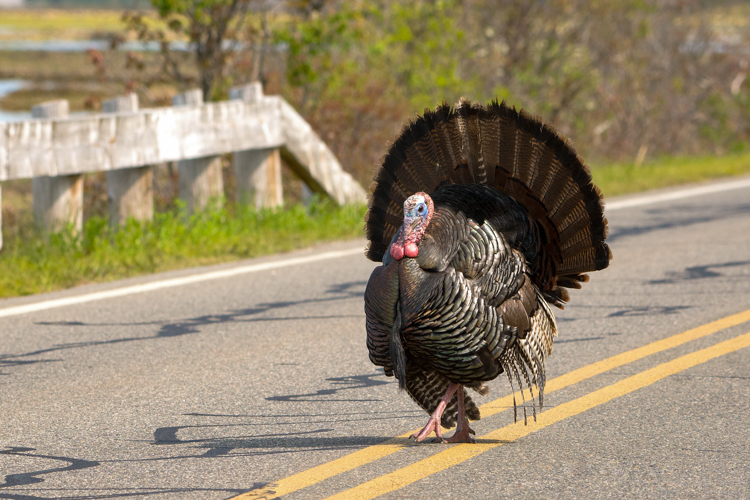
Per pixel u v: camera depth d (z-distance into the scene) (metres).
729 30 87.00
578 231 17.48
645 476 15.79
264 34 53.91
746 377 21.61
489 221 16.77
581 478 15.72
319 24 52.97
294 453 17.17
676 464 16.34
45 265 33.47
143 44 53.47
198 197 40.59
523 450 17.22
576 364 23.03
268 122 41.91
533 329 16.91
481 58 72.31
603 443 17.53
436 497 14.91
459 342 15.85
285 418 19.39
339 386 21.69
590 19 75.88
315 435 18.27
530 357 16.75
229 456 17.02
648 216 47.84
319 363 23.58
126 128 35.91
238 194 43.00
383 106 55.50
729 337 25.12
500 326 16.05
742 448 17.11
